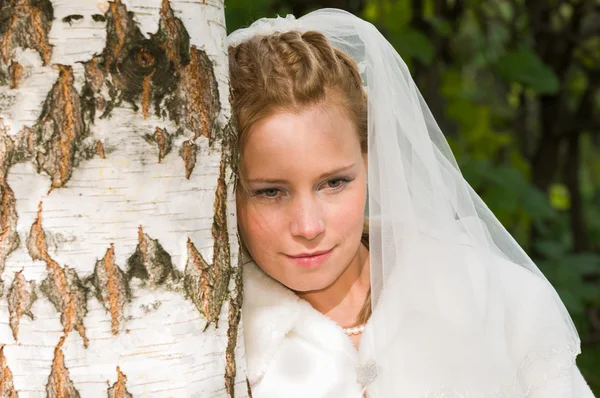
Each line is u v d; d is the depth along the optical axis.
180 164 1.11
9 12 1.06
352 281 1.79
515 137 4.79
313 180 1.52
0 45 1.06
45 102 1.05
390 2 3.89
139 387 1.08
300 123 1.49
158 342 1.09
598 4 4.31
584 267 3.95
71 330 1.07
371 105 1.65
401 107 1.72
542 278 1.77
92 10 1.05
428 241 1.67
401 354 1.63
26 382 1.08
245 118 1.50
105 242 1.07
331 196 1.56
